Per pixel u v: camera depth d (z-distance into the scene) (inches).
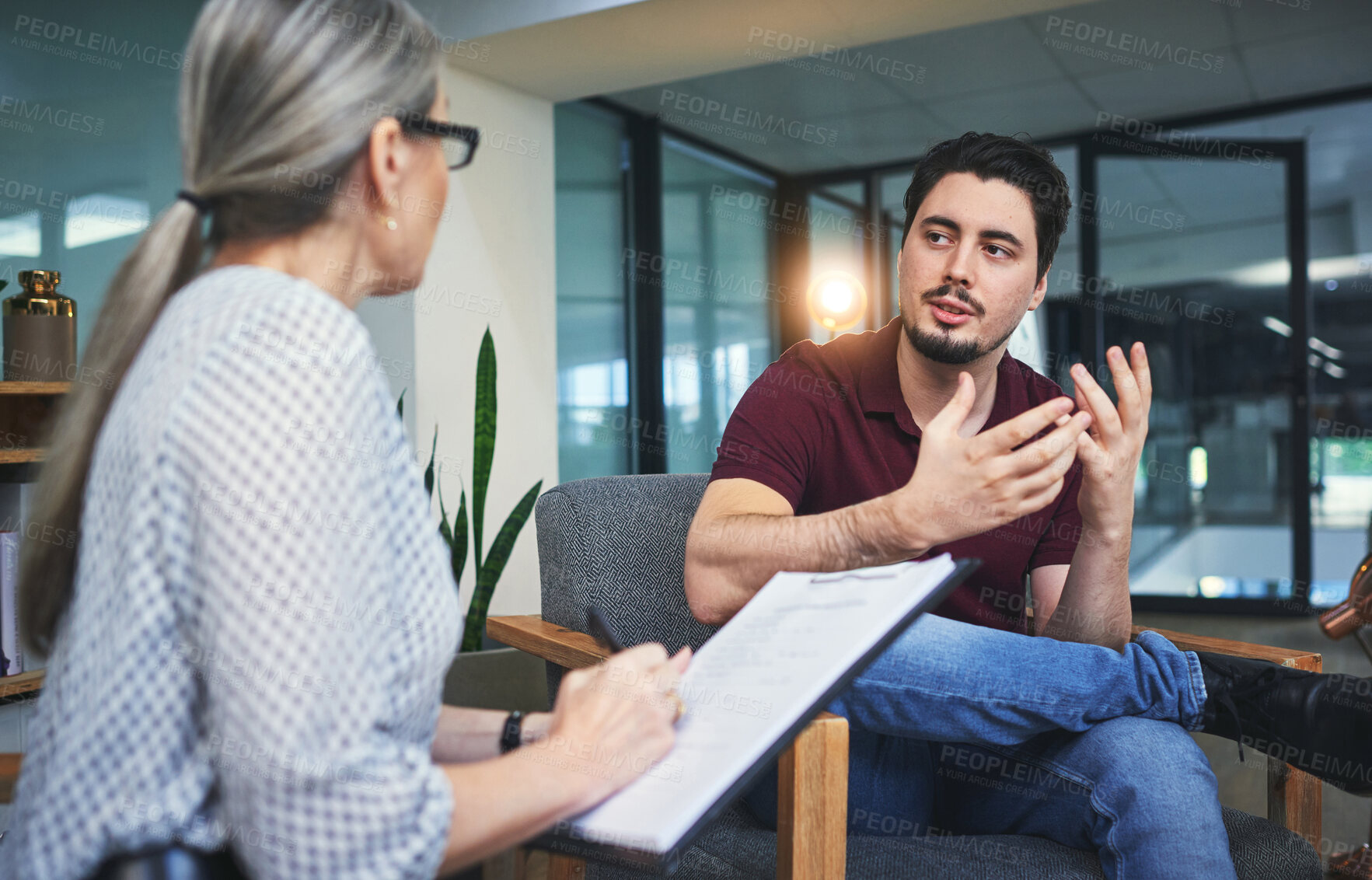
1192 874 33.3
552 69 120.6
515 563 124.7
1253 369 171.8
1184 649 43.2
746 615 30.3
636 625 48.7
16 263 84.0
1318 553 174.7
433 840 18.7
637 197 162.1
